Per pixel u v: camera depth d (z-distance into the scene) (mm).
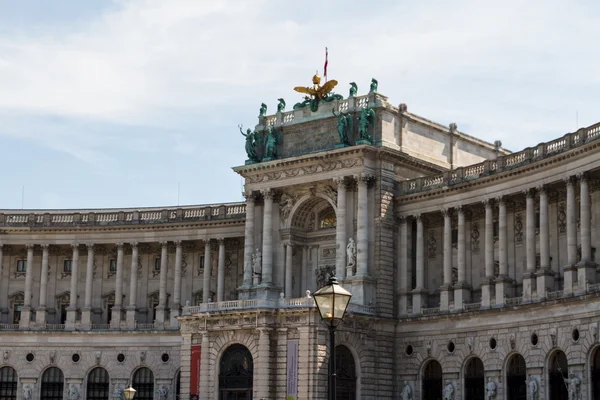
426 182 118062
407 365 115750
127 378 133375
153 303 138125
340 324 111312
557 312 98500
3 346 137125
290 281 122500
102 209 142375
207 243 133875
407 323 116438
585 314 94688
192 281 136750
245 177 125750
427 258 118875
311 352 107750
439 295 116375
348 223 117938
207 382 112688
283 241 123250
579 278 96188
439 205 115500
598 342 92688
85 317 136250
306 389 107000
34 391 135125
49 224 138500
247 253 124062
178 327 132250
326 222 124812
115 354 134375
